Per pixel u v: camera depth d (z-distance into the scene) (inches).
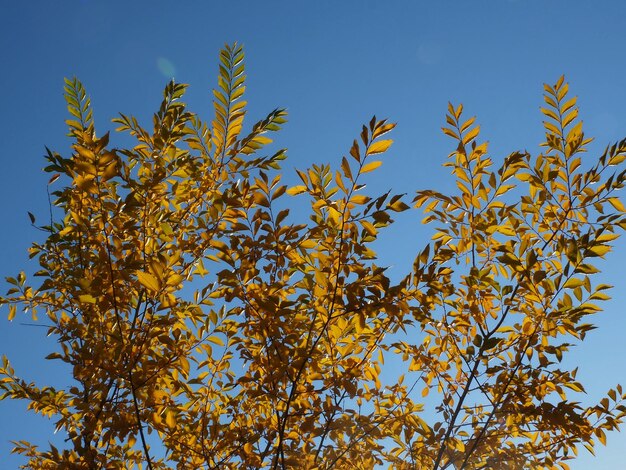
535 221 152.9
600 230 133.0
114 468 138.2
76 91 165.3
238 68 164.1
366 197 122.2
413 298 133.7
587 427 145.5
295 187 129.2
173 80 177.6
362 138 121.0
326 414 137.9
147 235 152.0
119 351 129.3
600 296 136.3
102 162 123.0
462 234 156.8
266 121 165.8
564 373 143.6
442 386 161.3
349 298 127.1
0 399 145.8
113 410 136.4
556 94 152.6
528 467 152.1
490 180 149.3
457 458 153.3
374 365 148.2
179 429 147.5
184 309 143.3
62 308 162.1
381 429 157.5
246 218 133.0
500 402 146.5
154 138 163.9
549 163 149.1
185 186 166.1
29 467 171.8
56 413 151.1
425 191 152.9
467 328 156.3
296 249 134.4
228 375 156.1
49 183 146.1
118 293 130.6
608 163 146.4
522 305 146.3
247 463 141.5
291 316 134.8
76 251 150.2
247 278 131.6
